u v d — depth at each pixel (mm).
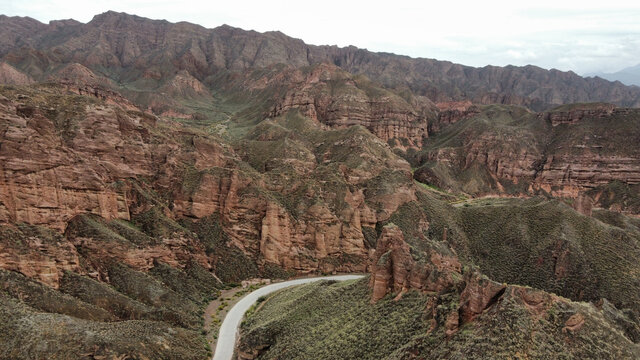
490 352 41188
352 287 74250
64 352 55219
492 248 124375
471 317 46000
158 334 68625
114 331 63062
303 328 68938
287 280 110562
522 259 115938
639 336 51125
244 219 116750
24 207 75438
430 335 48562
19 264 68500
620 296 95625
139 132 117188
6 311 57844
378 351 53000
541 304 45062
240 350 70312
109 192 94500
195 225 113312
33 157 77500
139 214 102562
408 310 56469
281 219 116062
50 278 70812
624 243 111750
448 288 53625
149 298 82125
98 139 101812
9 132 75250
